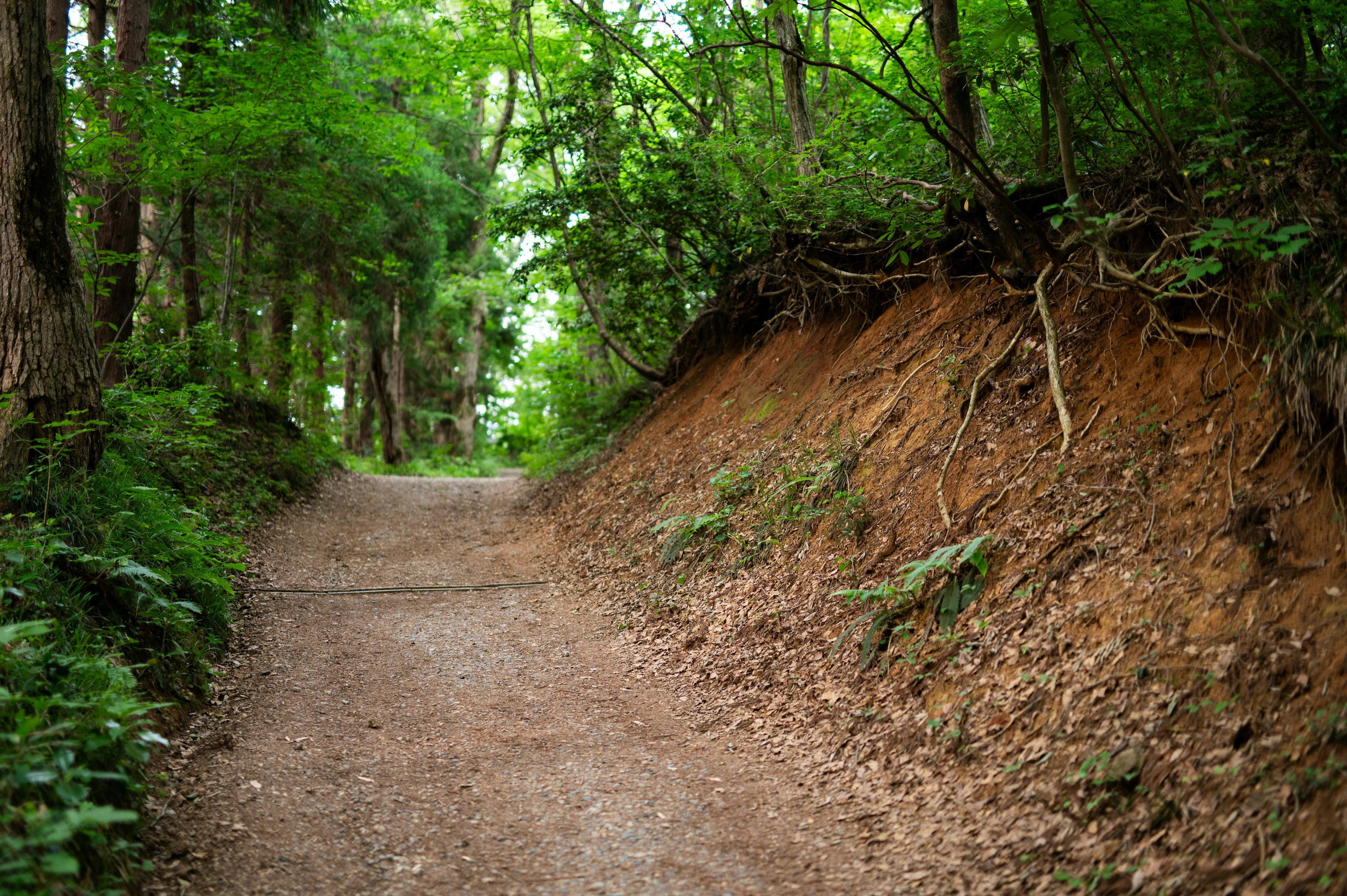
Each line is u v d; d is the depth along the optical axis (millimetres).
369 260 19438
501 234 14273
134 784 4188
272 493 12734
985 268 7289
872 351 8859
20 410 5895
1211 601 4168
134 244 11023
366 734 5684
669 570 8641
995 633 4973
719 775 5027
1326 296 4441
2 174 5965
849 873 3873
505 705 6289
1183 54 6047
